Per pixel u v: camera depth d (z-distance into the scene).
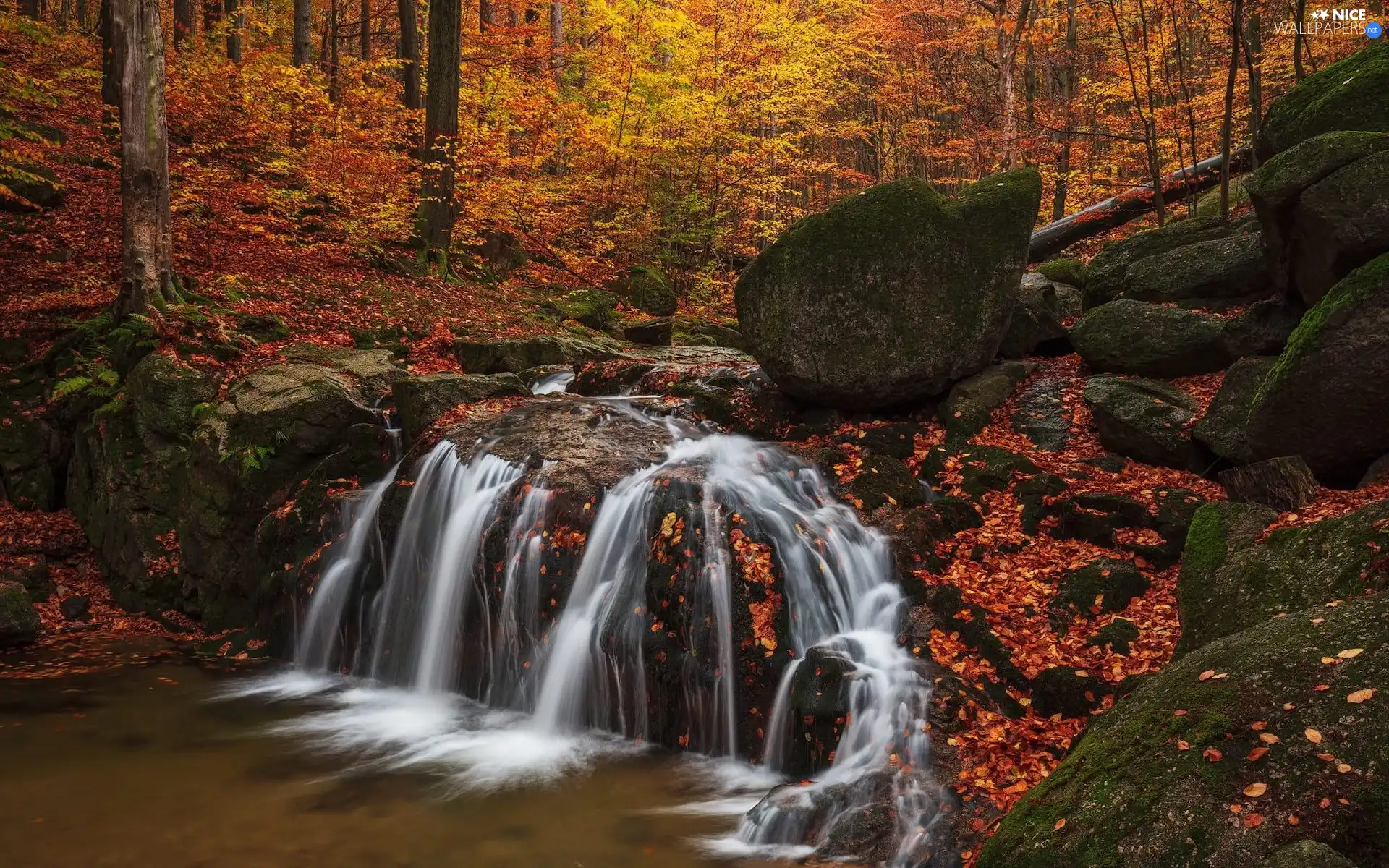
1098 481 8.26
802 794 5.70
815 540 7.55
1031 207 9.73
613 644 7.45
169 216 12.59
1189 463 8.33
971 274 9.54
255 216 16.38
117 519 10.73
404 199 18.77
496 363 13.12
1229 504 6.37
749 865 5.34
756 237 27.39
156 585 10.38
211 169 15.23
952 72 30.83
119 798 6.31
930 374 9.63
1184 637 5.77
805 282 9.61
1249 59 12.19
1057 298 12.95
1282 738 3.98
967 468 8.69
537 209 20.16
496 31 23.84
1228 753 4.03
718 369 11.28
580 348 13.77
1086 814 4.12
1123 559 7.47
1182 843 3.79
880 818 5.34
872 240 9.45
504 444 9.23
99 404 11.61
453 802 6.26
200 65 18.00
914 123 30.25
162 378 10.92
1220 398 8.15
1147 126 15.67
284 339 12.84
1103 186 21.48
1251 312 8.80
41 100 16.94
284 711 8.09
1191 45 22.80
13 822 5.94
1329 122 9.12
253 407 10.35
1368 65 9.21
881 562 7.65
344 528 9.60
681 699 7.14
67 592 10.63
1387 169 7.29
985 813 5.17
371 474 10.37
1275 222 8.23
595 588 7.79
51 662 9.14
